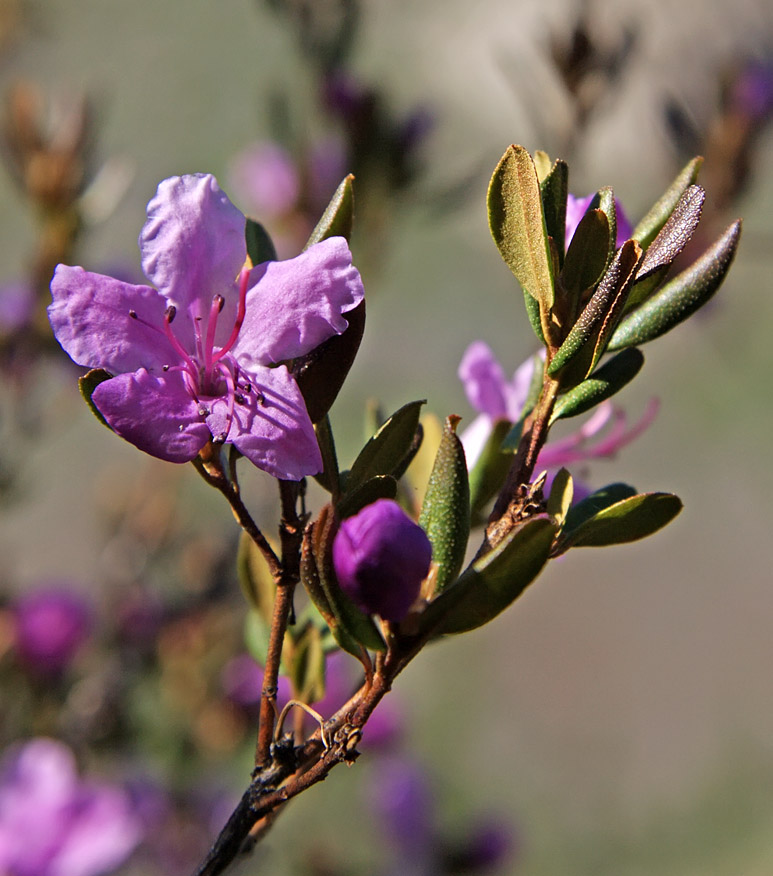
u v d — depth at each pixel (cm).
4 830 54
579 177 62
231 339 36
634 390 166
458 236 166
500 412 40
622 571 155
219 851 35
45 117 64
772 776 135
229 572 71
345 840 96
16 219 153
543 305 35
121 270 73
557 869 127
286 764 35
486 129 181
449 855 70
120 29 195
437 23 199
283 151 72
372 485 35
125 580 71
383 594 34
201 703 68
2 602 65
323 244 35
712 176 63
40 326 65
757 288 169
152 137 172
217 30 192
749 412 164
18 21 182
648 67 91
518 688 142
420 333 152
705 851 129
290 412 35
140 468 126
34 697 63
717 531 157
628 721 141
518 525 35
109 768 65
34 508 125
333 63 66
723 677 145
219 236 36
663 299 36
